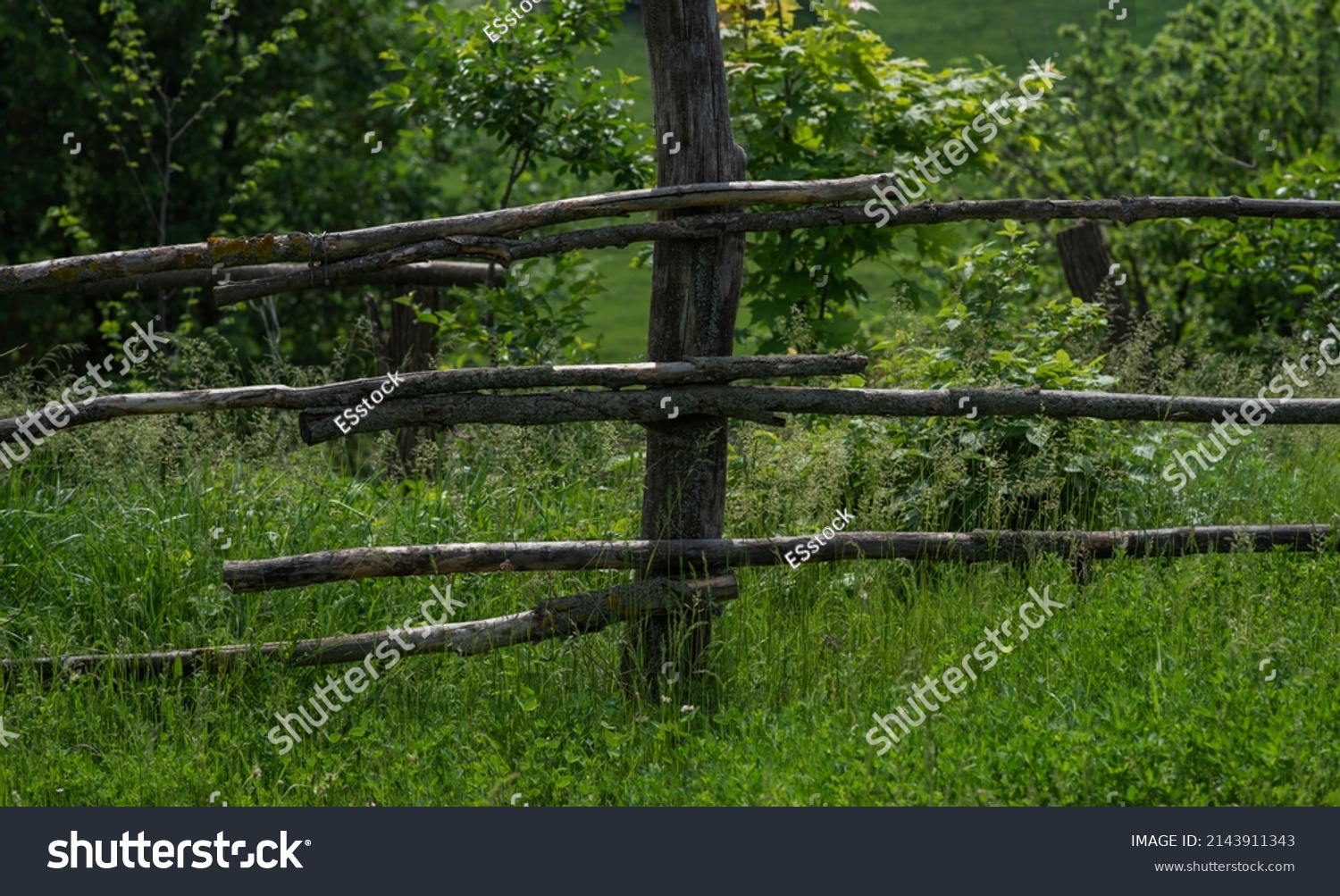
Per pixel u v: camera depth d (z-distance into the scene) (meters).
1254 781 5.09
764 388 6.51
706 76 6.42
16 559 7.56
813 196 6.38
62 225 14.27
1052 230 18.31
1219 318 14.37
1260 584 7.11
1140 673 6.15
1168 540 7.34
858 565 7.49
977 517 8.07
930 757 5.30
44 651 6.82
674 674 6.50
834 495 7.97
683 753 5.98
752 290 10.98
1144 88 19.36
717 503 6.71
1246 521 8.18
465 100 11.01
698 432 6.59
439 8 11.27
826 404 6.55
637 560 6.52
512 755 6.20
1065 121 19.50
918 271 10.98
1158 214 6.91
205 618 7.22
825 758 5.61
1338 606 6.86
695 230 6.33
